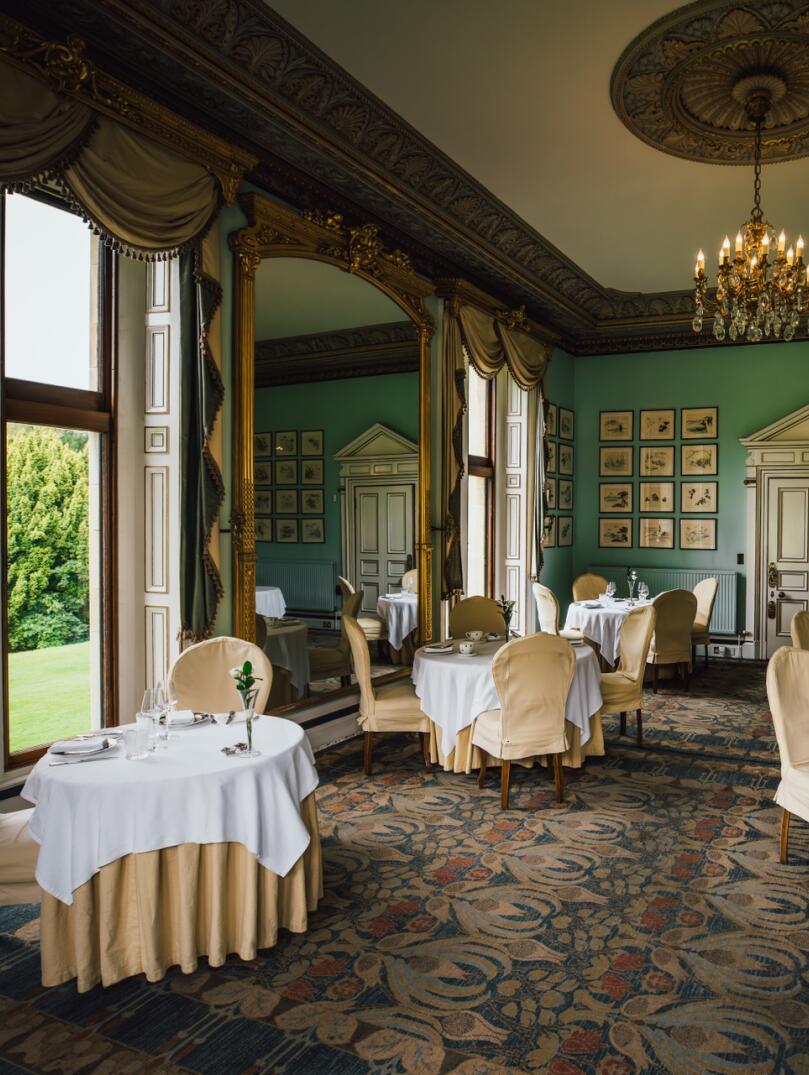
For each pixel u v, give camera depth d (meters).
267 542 4.86
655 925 3.04
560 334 8.55
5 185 3.18
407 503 6.08
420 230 5.93
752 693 7.14
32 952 2.89
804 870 3.52
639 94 4.32
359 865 3.58
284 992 2.61
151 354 4.27
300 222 4.89
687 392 9.13
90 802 2.56
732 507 8.95
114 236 3.61
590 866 3.56
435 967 2.76
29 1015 2.50
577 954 2.84
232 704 3.88
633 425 9.38
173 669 3.80
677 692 7.20
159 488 4.25
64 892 2.56
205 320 4.15
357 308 5.51
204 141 4.05
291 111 4.29
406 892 3.32
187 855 2.64
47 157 3.29
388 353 5.85
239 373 4.53
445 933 2.98
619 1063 2.27
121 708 4.20
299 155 4.70
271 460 4.87
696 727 5.98
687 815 4.18
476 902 3.23
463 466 6.64
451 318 6.53
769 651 8.77
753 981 2.67
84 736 3.06
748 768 4.98
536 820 4.11
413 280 6.02
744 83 4.21
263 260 4.71
